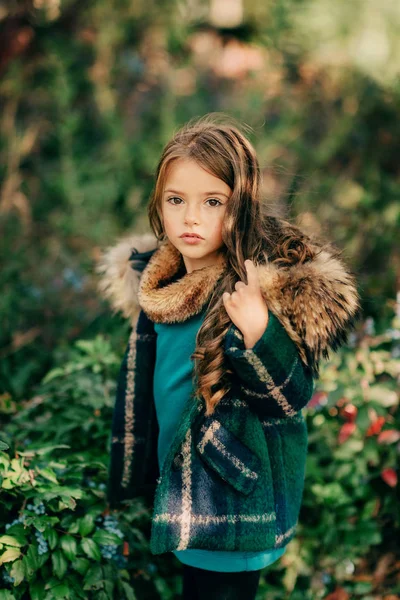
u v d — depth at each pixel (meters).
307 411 2.12
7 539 1.49
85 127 4.19
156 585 1.82
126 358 1.71
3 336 2.83
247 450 1.42
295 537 2.03
